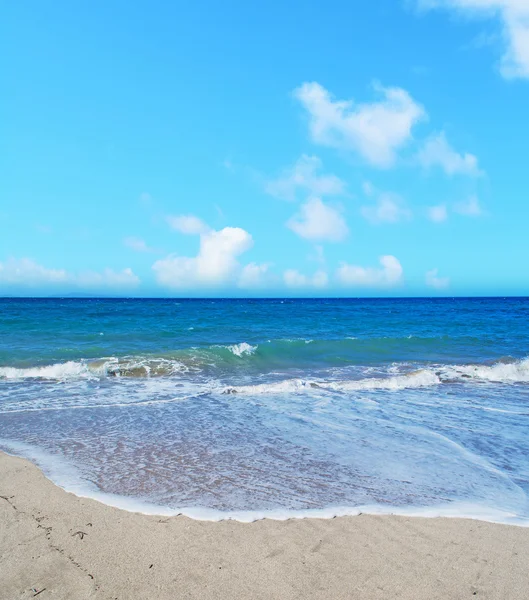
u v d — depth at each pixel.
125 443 6.50
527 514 4.40
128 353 14.97
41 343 16.91
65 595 3.00
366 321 30.41
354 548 3.68
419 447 6.46
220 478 5.20
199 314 36.22
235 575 3.28
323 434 7.09
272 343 16.77
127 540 3.74
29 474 5.16
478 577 3.31
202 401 9.50
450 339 19.92
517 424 7.84
